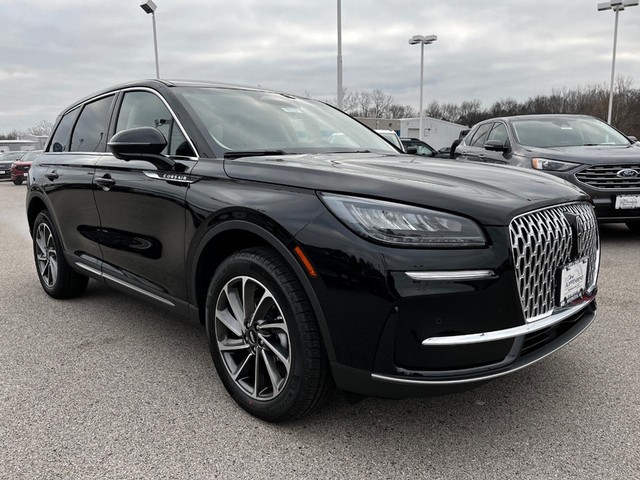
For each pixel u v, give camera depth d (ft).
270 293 7.61
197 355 10.80
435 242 6.53
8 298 15.02
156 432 7.89
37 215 15.06
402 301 6.44
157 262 9.93
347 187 7.18
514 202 7.11
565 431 7.82
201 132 9.55
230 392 8.64
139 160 9.85
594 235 8.71
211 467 7.05
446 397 8.90
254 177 8.14
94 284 16.47
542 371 9.80
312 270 6.96
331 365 7.06
